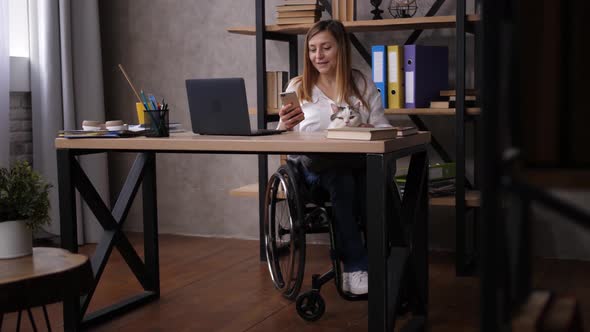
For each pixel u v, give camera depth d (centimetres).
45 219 190
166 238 417
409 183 232
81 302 243
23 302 147
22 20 390
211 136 233
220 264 347
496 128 36
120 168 436
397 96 335
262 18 343
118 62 430
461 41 310
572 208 33
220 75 407
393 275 209
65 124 389
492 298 37
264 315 260
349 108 226
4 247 171
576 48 33
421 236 242
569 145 33
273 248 274
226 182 414
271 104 355
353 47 378
